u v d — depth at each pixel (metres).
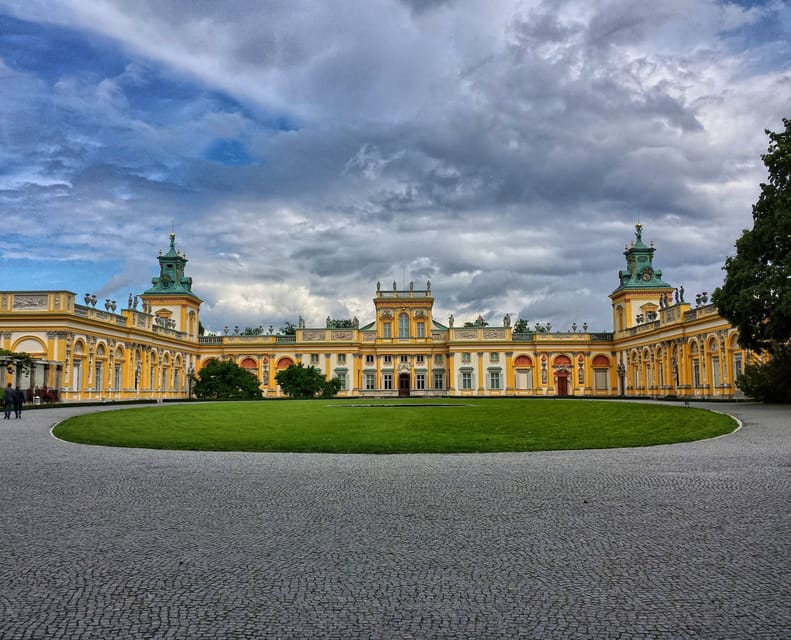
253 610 6.23
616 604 6.32
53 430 25.80
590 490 11.98
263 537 8.75
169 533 8.98
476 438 21.94
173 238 91.75
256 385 76.62
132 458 17.20
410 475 13.92
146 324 72.00
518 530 9.02
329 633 5.71
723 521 9.44
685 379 64.44
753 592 6.59
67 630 5.80
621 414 33.59
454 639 5.59
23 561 7.72
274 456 17.58
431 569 7.37
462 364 89.69
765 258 38.62
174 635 5.70
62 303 55.31
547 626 5.84
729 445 19.23
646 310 83.94
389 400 66.56
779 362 40.28
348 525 9.39
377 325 92.50
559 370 89.19
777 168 37.91
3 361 46.41
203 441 21.25
